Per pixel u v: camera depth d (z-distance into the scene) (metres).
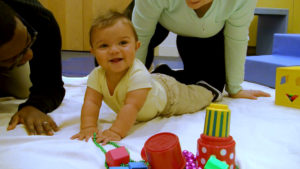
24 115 1.06
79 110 1.29
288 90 1.38
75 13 4.12
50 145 0.85
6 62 0.86
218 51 1.54
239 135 1.01
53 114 1.19
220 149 0.73
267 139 0.99
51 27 1.15
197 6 1.13
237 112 1.30
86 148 0.85
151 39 1.62
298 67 1.45
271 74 1.91
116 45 1.00
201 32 1.41
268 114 1.27
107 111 1.29
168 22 1.44
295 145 0.94
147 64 1.68
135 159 0.82
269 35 3.30
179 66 3.04
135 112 1.01
